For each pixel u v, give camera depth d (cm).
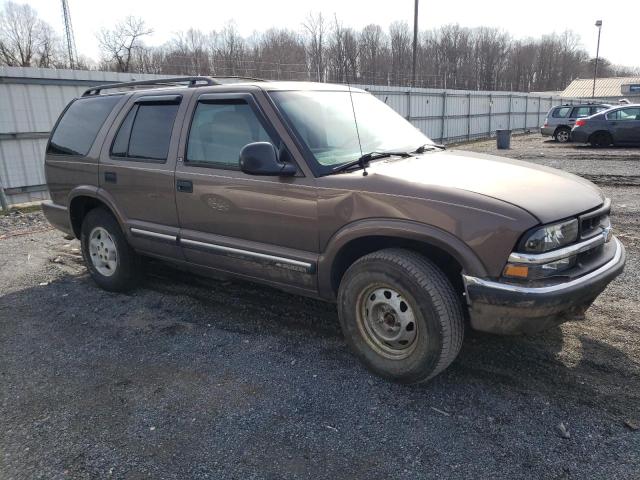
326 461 260
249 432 285
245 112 372
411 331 310
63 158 519
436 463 256
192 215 408
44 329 430
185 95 421
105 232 495
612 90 6381
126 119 465
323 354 367
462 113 2838
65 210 526
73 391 333
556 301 274
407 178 313
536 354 353
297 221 346
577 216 296
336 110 396
